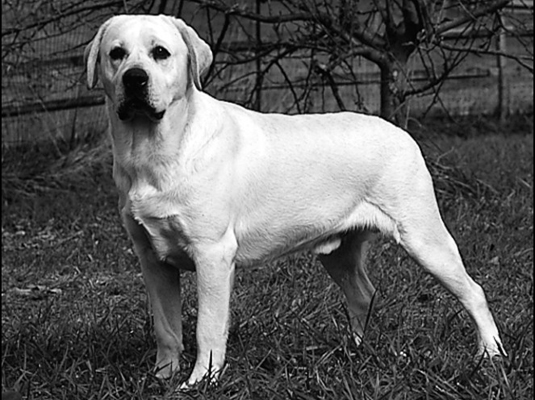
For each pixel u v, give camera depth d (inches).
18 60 202.2
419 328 117.4
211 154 103.3
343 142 110.6
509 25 320.8
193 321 121.0
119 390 104.0
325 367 106.4
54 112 234.2
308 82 185.6
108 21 104.2
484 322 112.5
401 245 112.0
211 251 103.3
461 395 100.9
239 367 107.3
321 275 139.7
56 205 202.2
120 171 104.0
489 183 202.1
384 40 178.5
